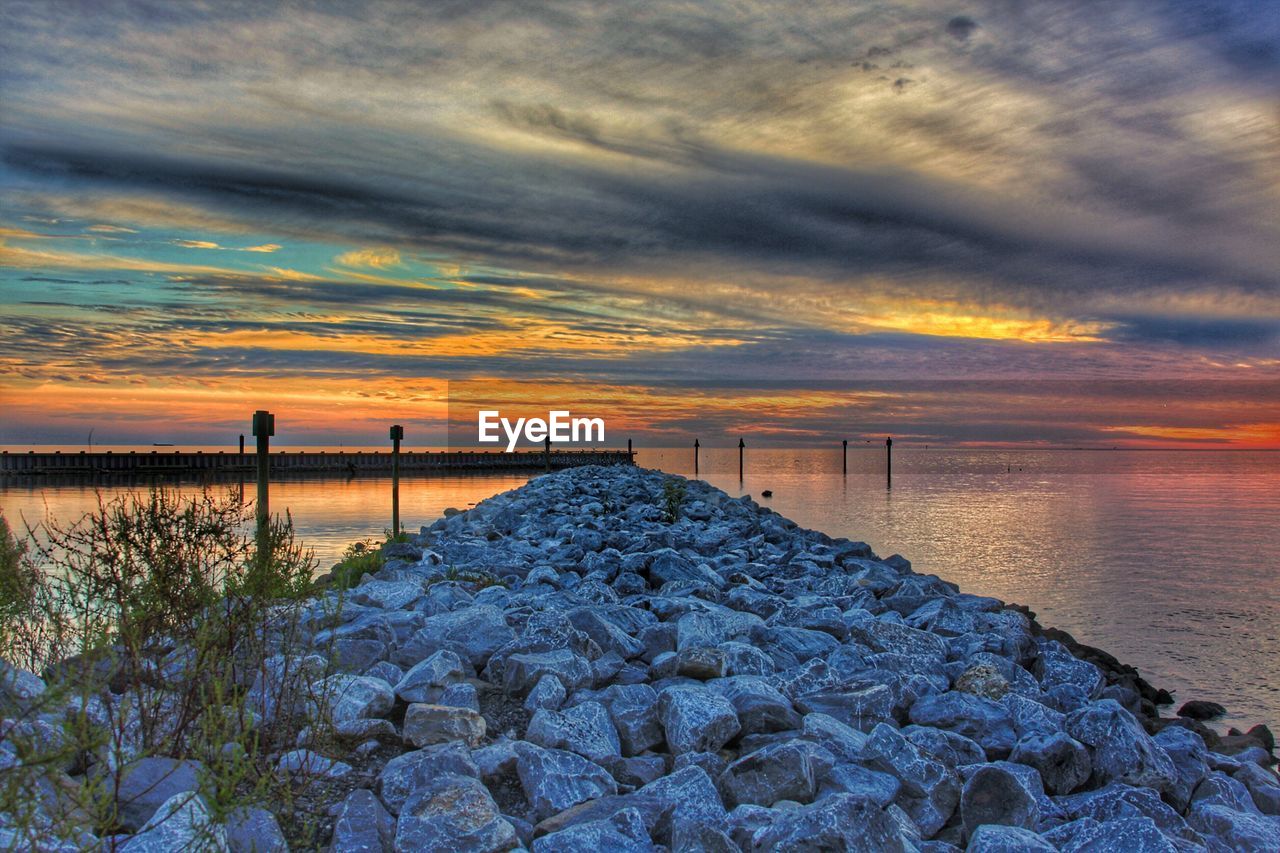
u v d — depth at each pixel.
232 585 4.78
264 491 10.20
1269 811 5.28
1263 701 8.54
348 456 50.16
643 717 5.16
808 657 6.87
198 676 4.33
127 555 4.75
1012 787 4.49
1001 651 7.34
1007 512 24.30
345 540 16.66
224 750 3.89
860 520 22.30
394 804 4.10
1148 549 17.50
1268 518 23.06
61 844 3.22
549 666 5.62
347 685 5.00
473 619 6.50
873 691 5.59
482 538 13.25
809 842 3.72
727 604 8.46
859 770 4.66
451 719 4.79
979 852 3.94
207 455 48.56
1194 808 4.85
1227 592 13.36
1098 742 5.23
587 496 20.19
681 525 15.20
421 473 45.16
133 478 40.72
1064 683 6.95
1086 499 28.52
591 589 8.55
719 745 5.01
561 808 4.25
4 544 4.71
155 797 3.73
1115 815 4.55
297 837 3.73
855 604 8.81
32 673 4.52
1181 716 7.82
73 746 3.15
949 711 5.58
